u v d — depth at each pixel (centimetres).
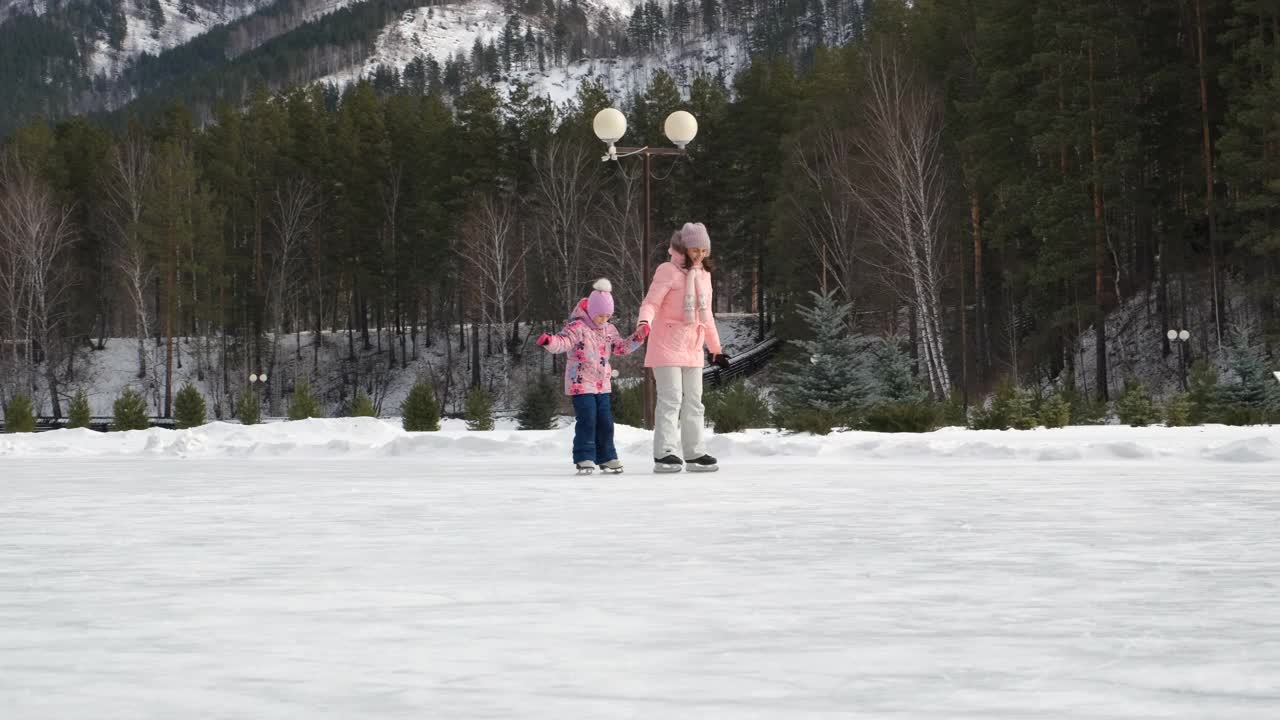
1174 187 4712
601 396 1000
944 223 4647
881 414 1616
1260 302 4322
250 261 7781
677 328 981
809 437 1235
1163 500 626
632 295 6050
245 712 172
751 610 281
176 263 6981
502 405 6384
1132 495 659
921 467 969
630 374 4916
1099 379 4203
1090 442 1102
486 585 328
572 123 7744
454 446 1418
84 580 344
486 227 6788
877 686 191
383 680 198
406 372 7675
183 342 7969
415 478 912
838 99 5528
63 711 172
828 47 6844
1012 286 4866
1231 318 4456
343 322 8962
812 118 5825
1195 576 342
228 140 8200
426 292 7706
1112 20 4325
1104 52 4412
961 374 5025
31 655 223
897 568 363
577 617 271
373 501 667
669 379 980
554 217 6719
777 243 5725
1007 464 1002
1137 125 4381
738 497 669
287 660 217
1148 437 1224
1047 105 4591
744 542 440
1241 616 269
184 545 443
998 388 2064
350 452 1478
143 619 270
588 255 6800
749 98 6906
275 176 7925
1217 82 4441
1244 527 488
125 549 430
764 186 6819
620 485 793
